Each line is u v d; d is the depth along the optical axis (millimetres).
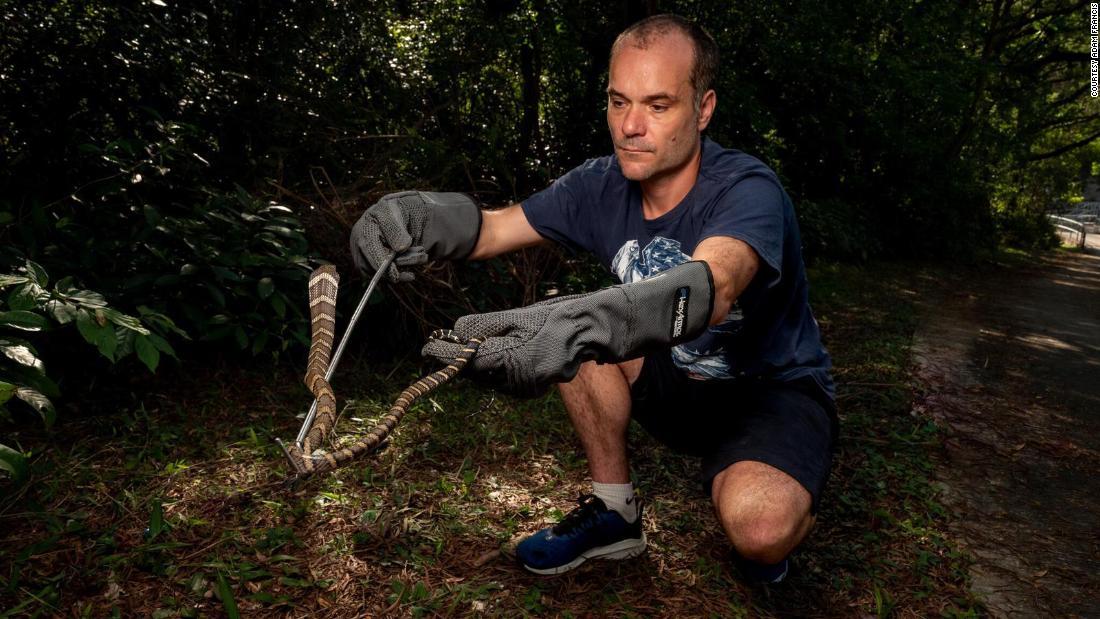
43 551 2521
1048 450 4617
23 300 2834
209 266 3939
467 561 2693
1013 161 25266
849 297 9875
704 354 2381
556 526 2664
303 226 4512
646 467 3559
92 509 2811
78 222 4094
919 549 3141
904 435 4504
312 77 5707
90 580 2418
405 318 4613
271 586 2465
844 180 16391
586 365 2570
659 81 2055
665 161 2119
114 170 4418
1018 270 18875
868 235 15219
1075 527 3568
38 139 4301
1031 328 9688
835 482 3656
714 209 2139
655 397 2525
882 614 2615
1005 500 3805
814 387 2379
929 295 11750
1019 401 5723
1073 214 49562
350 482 3156
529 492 3244
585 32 8469
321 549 2680
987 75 17406
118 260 3973
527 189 6957
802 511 2143
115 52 4543
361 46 6043
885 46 13953
